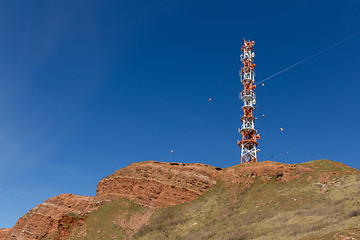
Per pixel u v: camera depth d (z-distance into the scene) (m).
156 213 80.38
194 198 84.19
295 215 55.66
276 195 71.06
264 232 50.19
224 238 54.38
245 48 121.44
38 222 107.50
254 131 104.94
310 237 39.47
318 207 57.31
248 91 111.56
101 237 75.56
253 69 116.38
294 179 76.06
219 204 76.19
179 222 72.94
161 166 94.06
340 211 50.72
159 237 67.31
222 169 94.69
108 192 91.81
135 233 73.81
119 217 81.19
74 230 81.75
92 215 84.38
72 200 111.69
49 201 113.88
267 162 87.19
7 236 106.88
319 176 72.81
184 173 90.56
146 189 88.00
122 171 97.44
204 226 66.75
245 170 86.19
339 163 78.88
